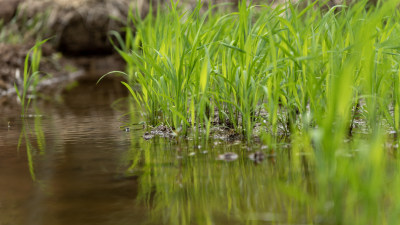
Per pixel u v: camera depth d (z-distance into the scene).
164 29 4.29
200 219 1.84
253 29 3.64
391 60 3.53
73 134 3.78
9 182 2.40
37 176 2.51
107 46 13.20
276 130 3.31
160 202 2.05
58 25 12.98
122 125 4.16
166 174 2.49
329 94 3.20
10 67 8.77
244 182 2.30
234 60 3.69
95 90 7.43
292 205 1.95
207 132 3.22
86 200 2.09
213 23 4.48
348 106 3.04
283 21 3.29
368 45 2.64
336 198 1.83
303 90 3.35
